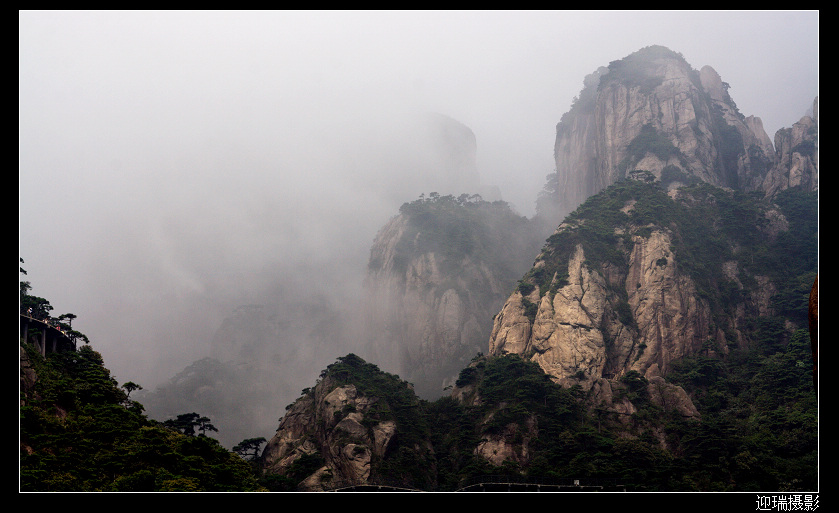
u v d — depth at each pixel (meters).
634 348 167.25
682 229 190.00
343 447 127.88
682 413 143.75
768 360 160.62
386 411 138.62
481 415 143.25
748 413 143.88
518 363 150.25
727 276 185.38
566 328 165.00
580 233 185.38
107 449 84.19
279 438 139.75
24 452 75.19
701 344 170.75
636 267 179.25
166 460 87.38
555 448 128.62
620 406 144.50
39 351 98.88
